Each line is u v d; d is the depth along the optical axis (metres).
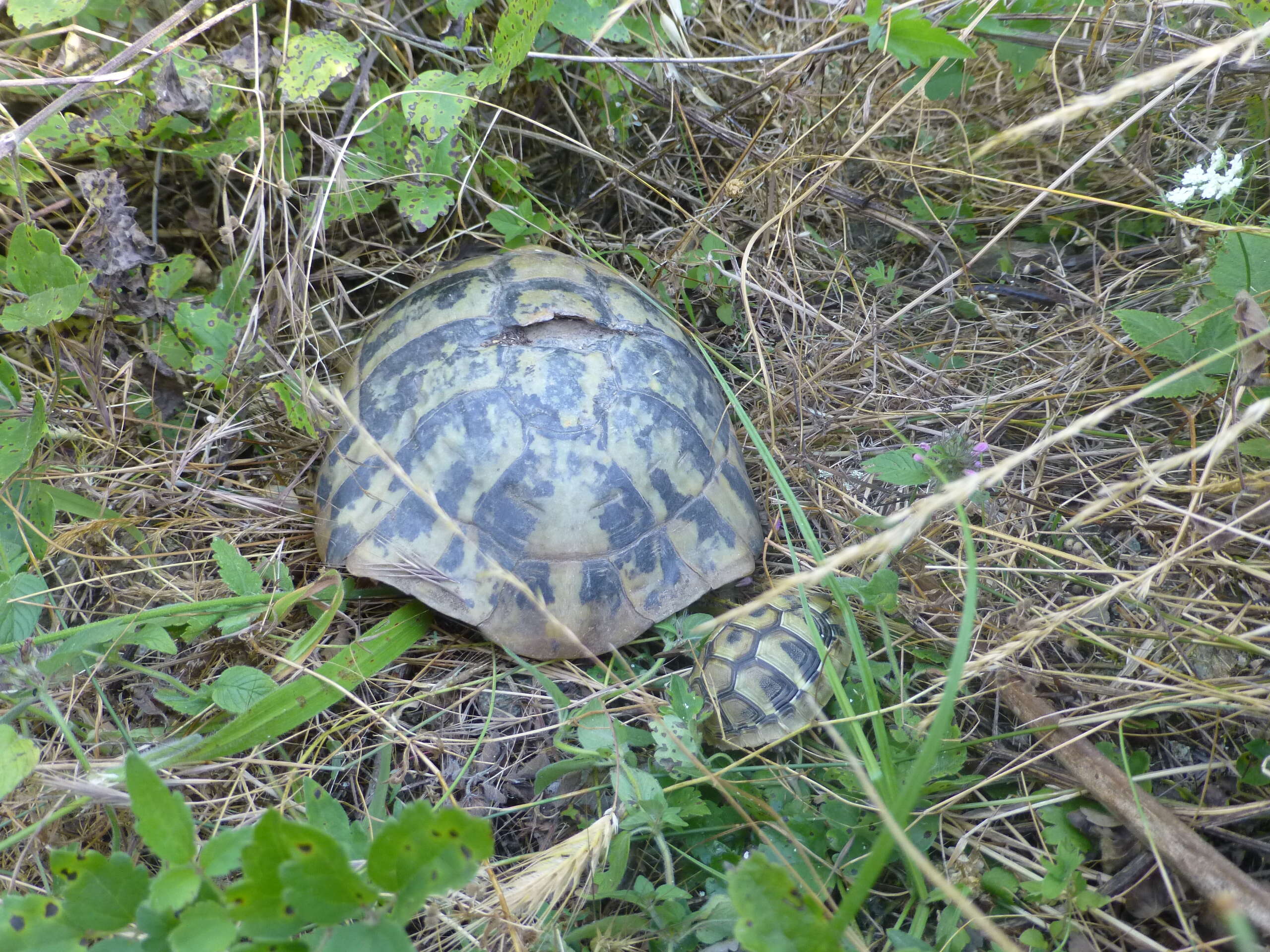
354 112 2.42
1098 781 1.60
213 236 2.47
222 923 1.02
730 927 1.44
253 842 1.08
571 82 2.72
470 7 2.20
